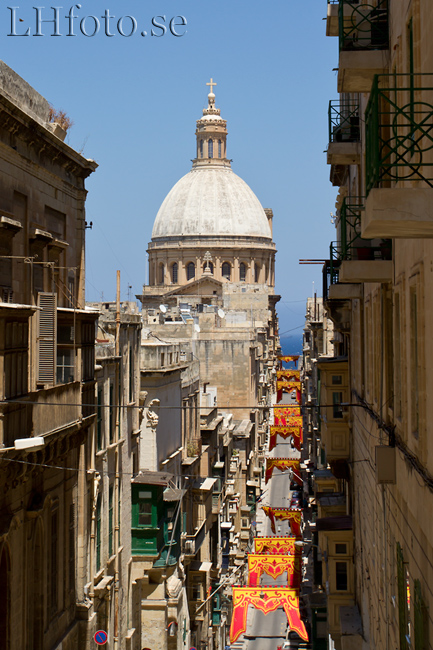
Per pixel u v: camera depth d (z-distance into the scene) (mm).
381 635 28453
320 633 57375
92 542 40688
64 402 32906
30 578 31875
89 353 37469
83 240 41781
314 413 101125
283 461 105375
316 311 123938
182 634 55031
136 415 51844
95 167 42188
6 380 26641
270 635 85188
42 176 35688
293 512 80375
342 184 50281
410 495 20453
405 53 20609
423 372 18594
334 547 42844
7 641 29297
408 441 21062
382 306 27859
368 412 32312
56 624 34844
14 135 31766
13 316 26891
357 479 40438
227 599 82875
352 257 30344
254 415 135125
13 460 27391
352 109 40406
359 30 26047
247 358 127188
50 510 34469
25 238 33469
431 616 17344
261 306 199000
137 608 50125
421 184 18203
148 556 49250
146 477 50406
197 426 75438
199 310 172375
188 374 70875
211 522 73000
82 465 39094
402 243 22141
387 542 26297
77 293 41375
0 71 31469
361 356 37906
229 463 96500
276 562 66875
